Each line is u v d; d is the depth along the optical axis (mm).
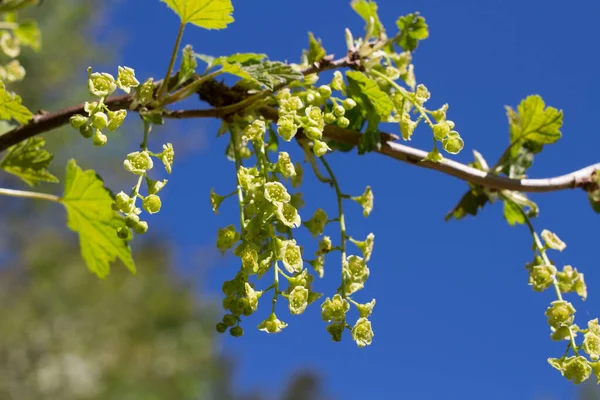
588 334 367
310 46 403
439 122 376
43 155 387
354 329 351
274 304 346
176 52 371
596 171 409
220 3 369
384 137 396
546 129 411
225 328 345
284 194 351
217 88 381
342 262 364
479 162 416
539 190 407
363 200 384
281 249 348
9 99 361
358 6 411
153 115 366
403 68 416
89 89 342
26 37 355
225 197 358
